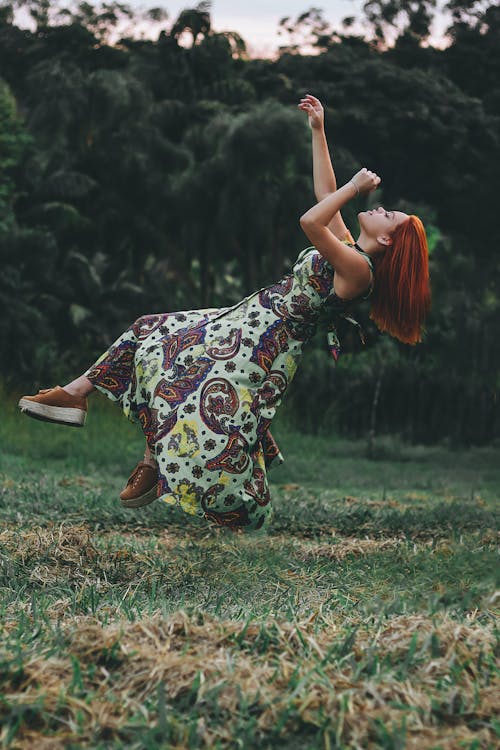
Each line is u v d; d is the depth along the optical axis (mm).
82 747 2684
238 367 4492
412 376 16516
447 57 30906
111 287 22844
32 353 19469
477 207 27469
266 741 2748
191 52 24891
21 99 26078
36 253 20156
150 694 2984
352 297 4629
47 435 14039
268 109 21641
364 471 12539
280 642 3443
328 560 5781
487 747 2732
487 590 4148
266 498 4566
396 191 27531
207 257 22578
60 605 4199
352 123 26453
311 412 17250
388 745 2672
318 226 4492
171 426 4445
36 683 3035
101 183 22750
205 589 4785
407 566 5145
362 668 3182
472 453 14773
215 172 21406
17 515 6738
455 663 3252
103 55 26172
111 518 7098
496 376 16281
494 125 27766
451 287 23703
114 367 4629
